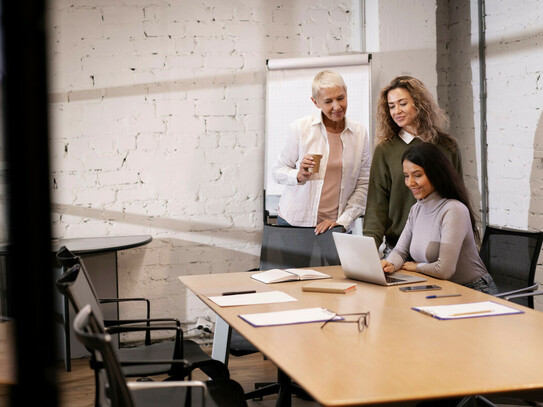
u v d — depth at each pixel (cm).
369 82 424
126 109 430
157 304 441
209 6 438
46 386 179
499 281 328
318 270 340
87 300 220
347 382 165
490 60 442
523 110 411
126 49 427
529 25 402
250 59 446
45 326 173
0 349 307
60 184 422
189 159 441
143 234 437
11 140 139
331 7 456
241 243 452
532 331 214
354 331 217
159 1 430
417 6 449
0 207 151
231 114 445
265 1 446
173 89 436
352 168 415
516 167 421
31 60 138
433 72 454
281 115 430
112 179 431
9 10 133
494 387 160
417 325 224
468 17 462
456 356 187
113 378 162
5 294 317
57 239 419
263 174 453
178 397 228
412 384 163
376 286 296
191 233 445
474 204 465
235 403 220
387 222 379
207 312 448
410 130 366
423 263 317
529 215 410
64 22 416
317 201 413
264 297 275
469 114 467
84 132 424
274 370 393
